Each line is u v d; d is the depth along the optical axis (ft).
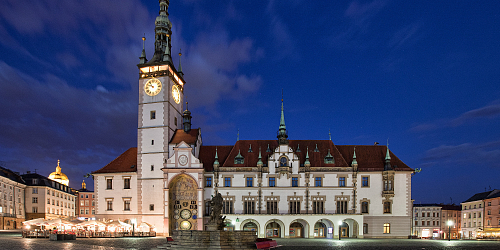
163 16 267.39
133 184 243.40
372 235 229.45
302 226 234.38
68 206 426.51
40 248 131.03
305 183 234.79
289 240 199.41
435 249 145.48
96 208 244.22
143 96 250.98
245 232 137.39
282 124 243.40
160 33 265.75
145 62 258.78
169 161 234.17
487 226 350.64
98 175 248.11
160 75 250.16
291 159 238.07
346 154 249.14
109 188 245.65
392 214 231.50
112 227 229.25
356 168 235.20
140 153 244.63
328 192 233.76
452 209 458.91
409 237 228.43
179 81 273.75
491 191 362.94
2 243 150.41
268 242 137.08
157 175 239.50
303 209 232.32
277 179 236.02
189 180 236.22
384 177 233.96
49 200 370.12
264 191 234.99
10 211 322.14
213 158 251.80
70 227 227.20
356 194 233.55
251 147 250.98
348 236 231.50
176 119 261.85
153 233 223.92
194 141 245.24
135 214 238.68
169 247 132.05
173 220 233.55
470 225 386.32
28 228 241.55
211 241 130.72
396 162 244.22
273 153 239.09
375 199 233.35
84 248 133.59
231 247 128.77
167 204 230.68
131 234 221.25
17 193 337.52
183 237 133.90
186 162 232.94
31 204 355.15
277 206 233.55
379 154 248.93
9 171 338.54
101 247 139.03
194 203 233.76
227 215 230.27
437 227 445.78
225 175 237.45
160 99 248.11
